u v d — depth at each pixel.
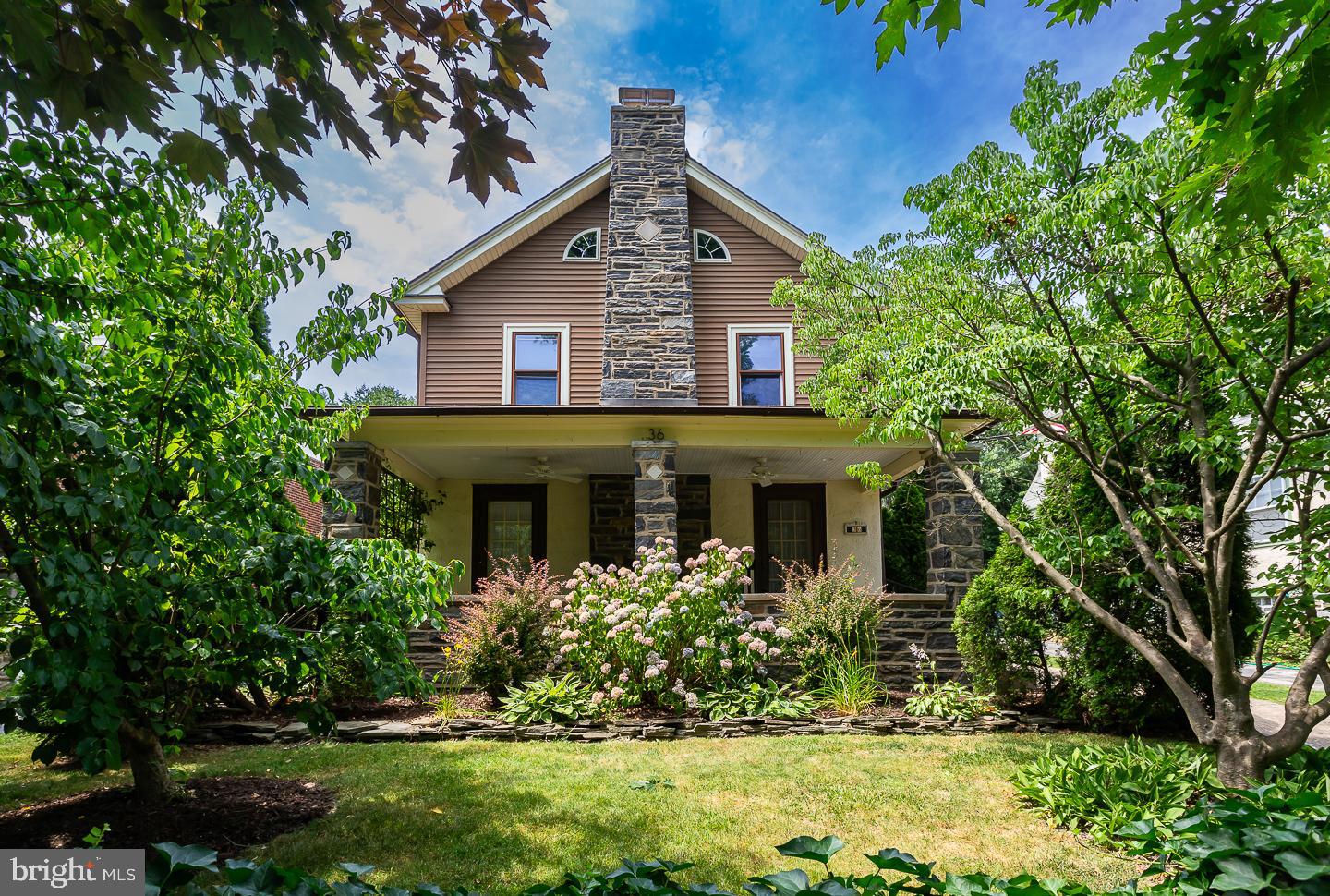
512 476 12.15
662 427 9.38
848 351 7.51
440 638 8.66
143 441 3.66
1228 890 1.68
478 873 3.55
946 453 6.57
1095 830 4.00
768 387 12.30
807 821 4.30
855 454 10.51
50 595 3.44
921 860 3.74
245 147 2.09
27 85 1.84
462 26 2.04
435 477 12.20
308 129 2.06
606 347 11.71
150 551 3.45
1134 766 4.59
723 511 12.66
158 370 3.81
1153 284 4.45
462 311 12.28
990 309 5.59
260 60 1.85
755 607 8.72
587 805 4.55
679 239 12.13
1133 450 6.15
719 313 12.42
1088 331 5.41
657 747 6.20
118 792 4.64
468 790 4.87
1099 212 4.32
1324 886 1.62
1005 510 19.05
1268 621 4.84
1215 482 6.22
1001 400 5.79
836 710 7.55
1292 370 3.94
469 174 2.29
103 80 1.89
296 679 4.01
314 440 4.61
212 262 3.98
